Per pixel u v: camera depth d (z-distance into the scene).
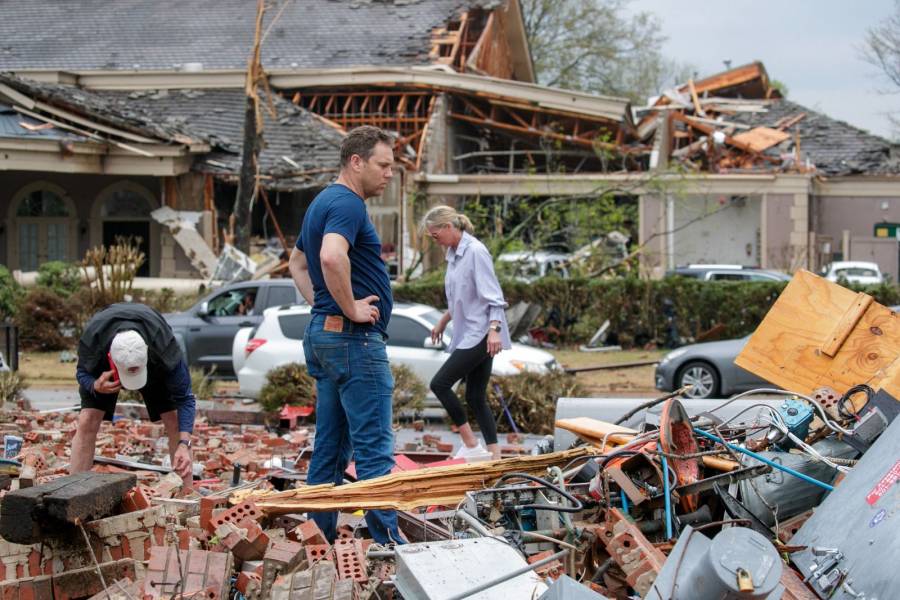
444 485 5.42
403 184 31.34
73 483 4.62
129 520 4.64
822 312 6.60
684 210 34.25
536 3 56.78
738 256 34.25
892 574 3.82
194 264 28.59
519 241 27.56
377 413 5.57
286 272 27.41
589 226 28.19
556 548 4.77
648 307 24.47
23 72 36.53
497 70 43.53
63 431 9.64
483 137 39.44
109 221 30.06
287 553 4.49
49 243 30.09
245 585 4.48
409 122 36.25
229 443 9.78
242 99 35.66
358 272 5.61
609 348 24.23
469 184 33.12
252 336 14.44
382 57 38.41
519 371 13.55
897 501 4.11
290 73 36.28
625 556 4.27
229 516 5.00
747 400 7.20
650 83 57.47
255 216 31.19
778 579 3.32
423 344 13.80
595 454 5.53
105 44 41.16
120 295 23.41
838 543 4.26
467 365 8.43
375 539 5.35
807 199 33.75
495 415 12.88
